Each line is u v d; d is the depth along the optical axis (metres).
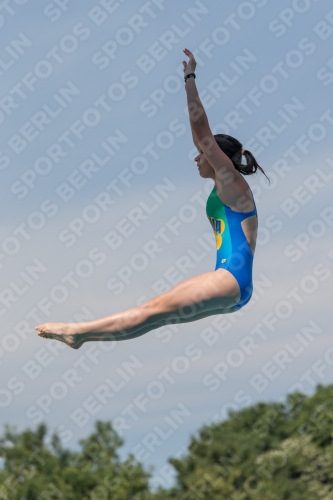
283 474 104.25
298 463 105.94
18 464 97.25
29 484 93.81
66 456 99.62
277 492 101.25
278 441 112.69
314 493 104.25
